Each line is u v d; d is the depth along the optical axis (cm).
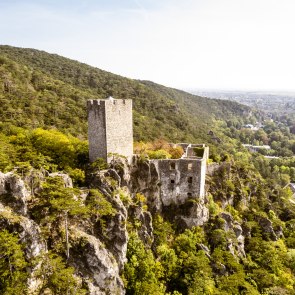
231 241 5259
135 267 3928
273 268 5422
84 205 3791
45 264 3019
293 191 13238
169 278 4306
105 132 4572
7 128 6919
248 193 7525
